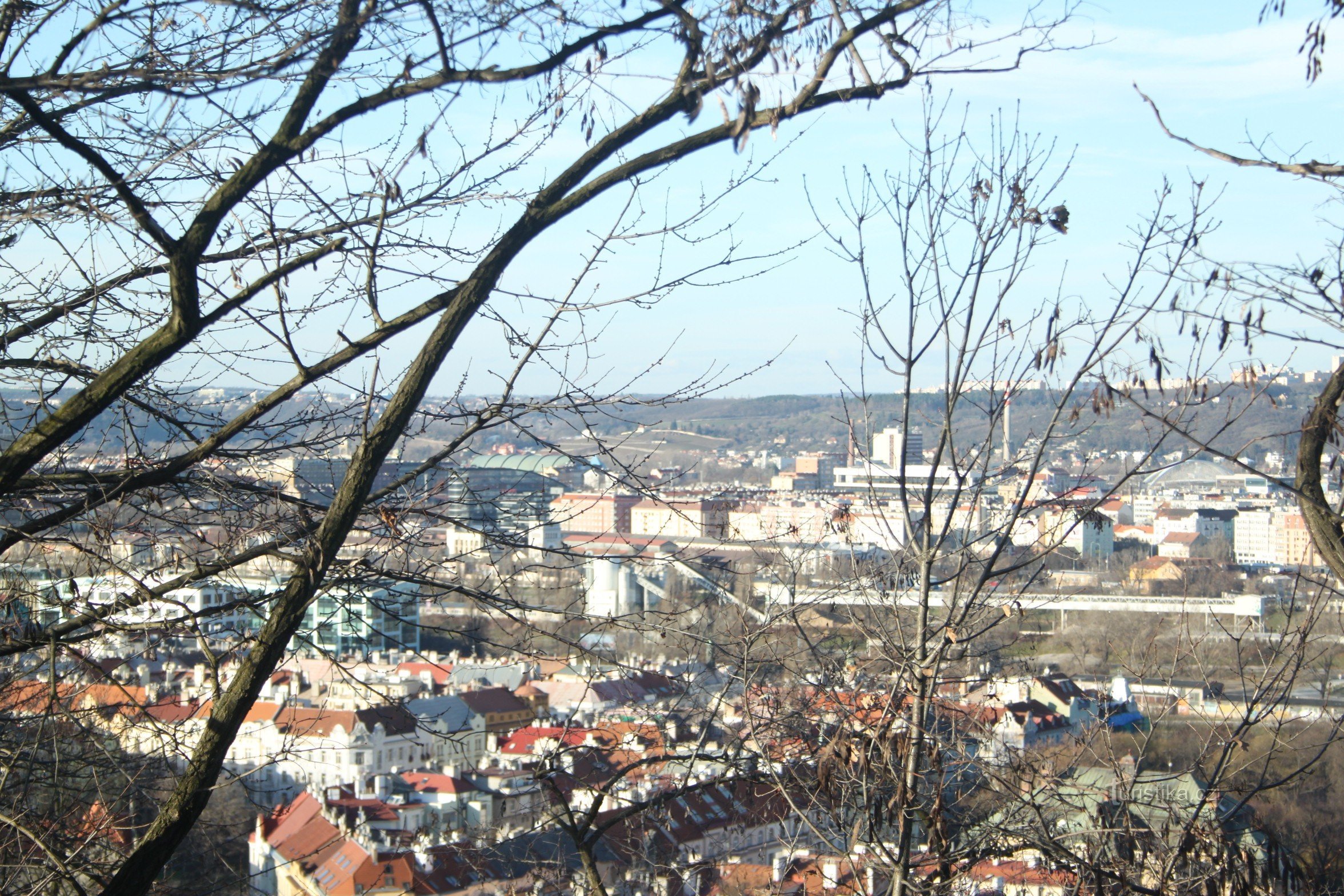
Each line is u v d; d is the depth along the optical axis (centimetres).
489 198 936
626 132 716
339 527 721
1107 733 1151
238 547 992
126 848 962
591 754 1141
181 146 861
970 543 867
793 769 969
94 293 935
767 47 667
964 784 1015
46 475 868
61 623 899
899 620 941
